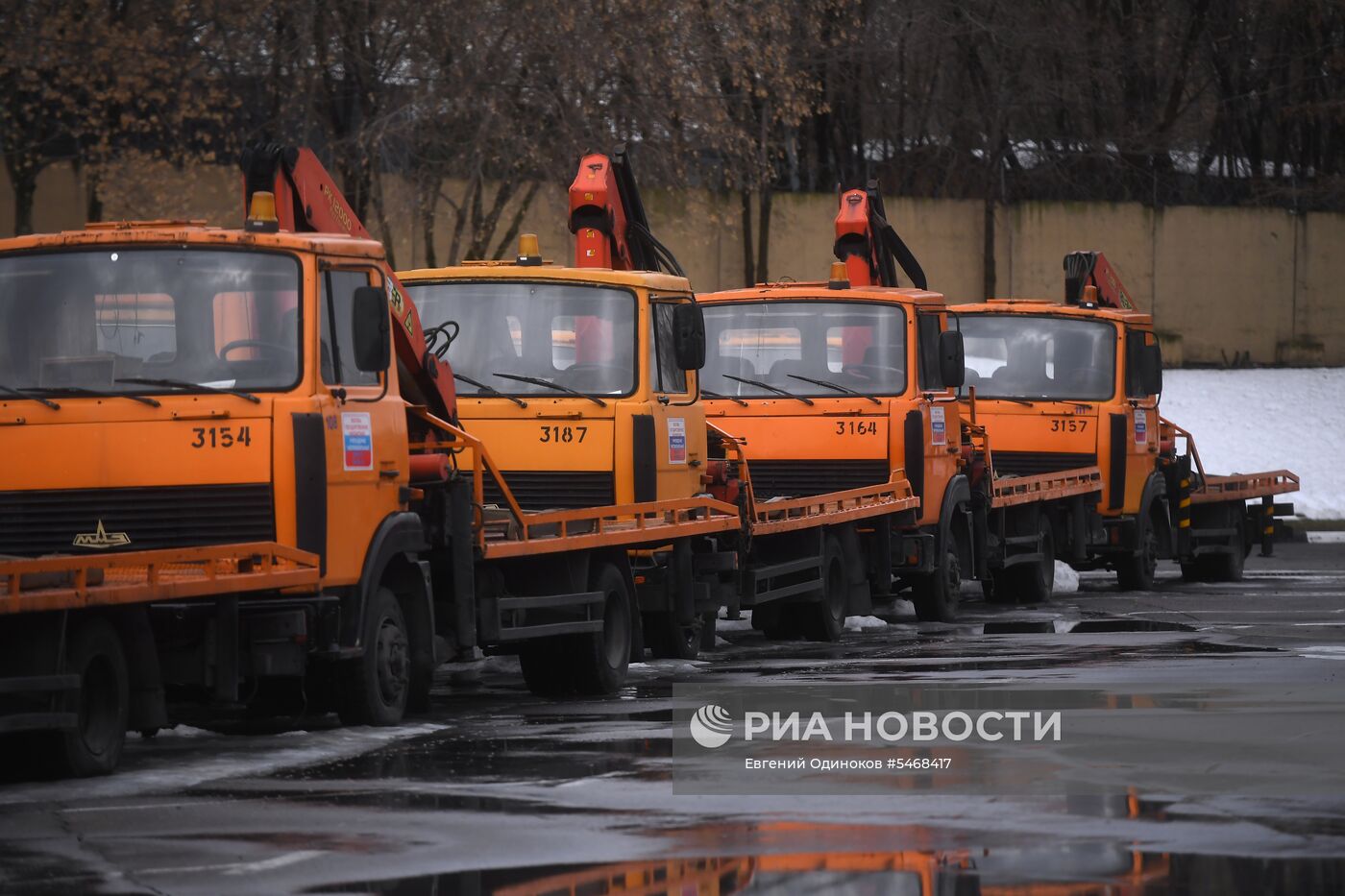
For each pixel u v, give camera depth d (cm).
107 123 10662
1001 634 6406
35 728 3119
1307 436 15912
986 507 7412
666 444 5325
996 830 2681
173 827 2745
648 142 11112
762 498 6719
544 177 10950
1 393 3788
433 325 5303
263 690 4041
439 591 4394
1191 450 9394
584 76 10356
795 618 6259
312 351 3794
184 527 3731
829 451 6706
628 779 3178
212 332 3800
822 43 15262
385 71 10706
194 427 3734
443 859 2505
